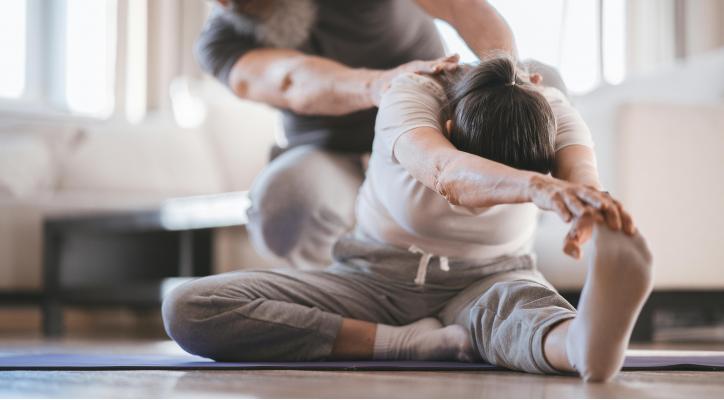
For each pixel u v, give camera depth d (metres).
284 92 2.38
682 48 5.80
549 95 1.58
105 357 1.96
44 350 2.54
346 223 2.67
